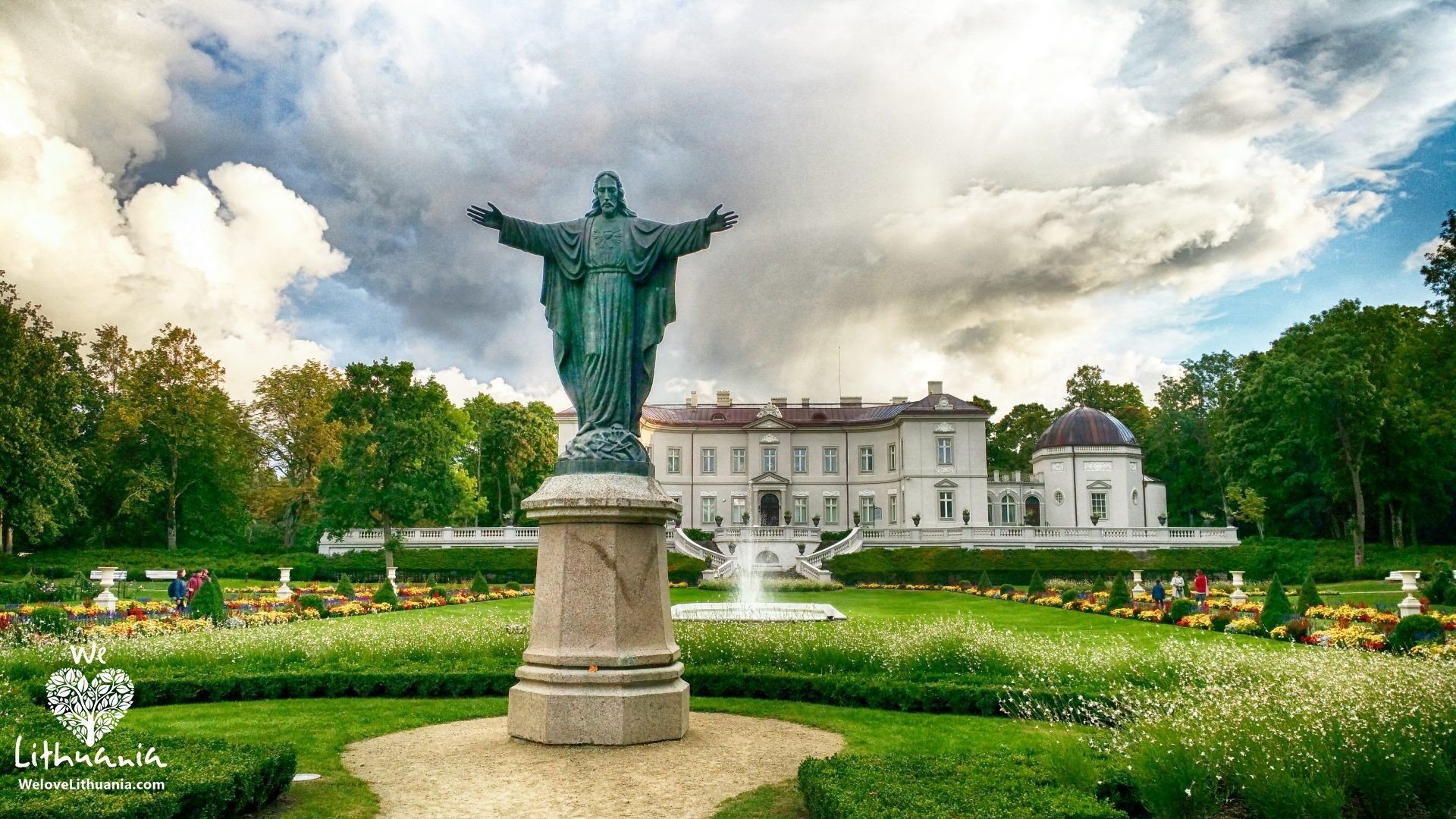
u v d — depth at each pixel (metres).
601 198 11.20
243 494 63.66
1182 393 80.88
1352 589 41.94
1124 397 90.44
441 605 36.84
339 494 50.56
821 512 74.75
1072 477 69.00
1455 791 7.36
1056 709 12.13
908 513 69.94
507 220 11.02
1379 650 19.78
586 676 10.05
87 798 6.38
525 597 43.03
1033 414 92.81
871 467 74.88
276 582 46.03
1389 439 54.94
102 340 59.06
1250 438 62.25
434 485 52.84
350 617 29.62
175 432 57.53
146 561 50.84
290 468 64.81
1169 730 7.91
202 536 60.38
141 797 6.51
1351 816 7.62
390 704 13.05
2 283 44.97
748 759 9.63
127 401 57.59
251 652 14.88
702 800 8.22
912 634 15.57
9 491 43.25
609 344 10.91
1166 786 7.03
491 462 76.19
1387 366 55.56
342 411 51.41
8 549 52.56
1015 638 16.25
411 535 54.78
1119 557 53.97
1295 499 63.38
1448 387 44.62
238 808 7.45
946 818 6.42
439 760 9.54
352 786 8.63
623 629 10.25
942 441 70.56
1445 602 31.00
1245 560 53.31
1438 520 58.84
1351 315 58.31
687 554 55.94
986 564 53.12
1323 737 7.73
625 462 10.59
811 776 7.57
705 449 75.19
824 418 76.62
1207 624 26.62
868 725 11.83
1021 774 7.52
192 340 58.81
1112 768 7.69
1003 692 12.55
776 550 60.50
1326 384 53.38
